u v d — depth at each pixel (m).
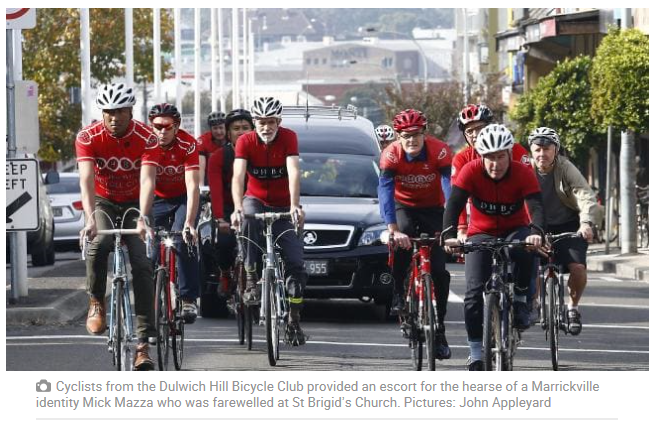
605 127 37.97
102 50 70.50
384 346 17.19
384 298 20.25
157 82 60.12
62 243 38.59
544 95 47.41
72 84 69.75
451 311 22.25
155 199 15.62
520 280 13.76
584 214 15.77
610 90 36.56
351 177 21.45
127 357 13.80
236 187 15.98
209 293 20.34
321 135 22.36
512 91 76.12
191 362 15.48
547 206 16.20
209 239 19.55
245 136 16.20
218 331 18.81
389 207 14.93
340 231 20.02
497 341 13.23
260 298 16.17
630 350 17.27
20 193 19.34
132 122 13.87
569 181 15.97
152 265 14.28
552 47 60.62
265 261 15.70
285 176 16.34
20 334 18.25
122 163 13.95
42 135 69.25
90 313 14.05
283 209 16.45
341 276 20.00
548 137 15.93
